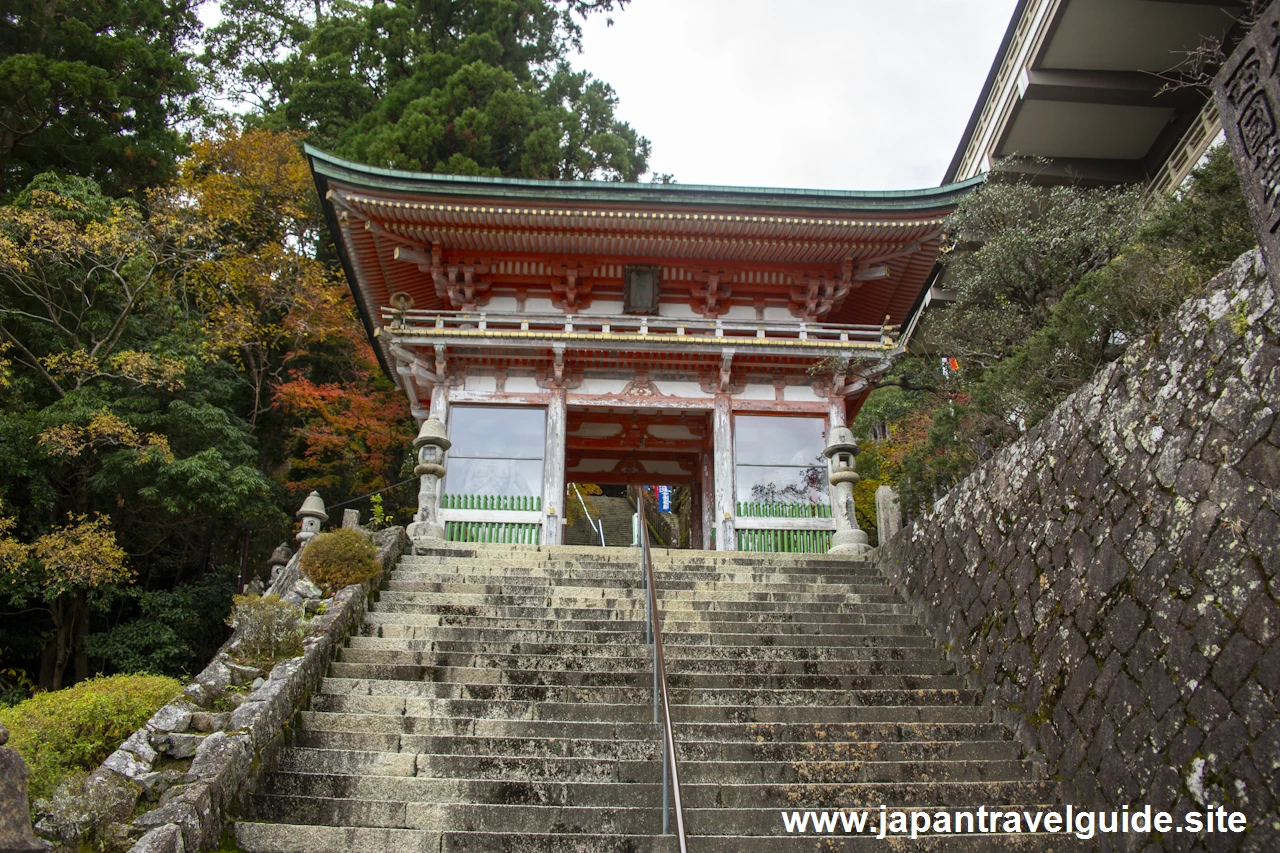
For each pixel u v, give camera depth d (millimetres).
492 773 6914
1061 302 11500
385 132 27672
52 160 22859
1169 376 7168
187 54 35312
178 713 6711
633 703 8172
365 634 9461
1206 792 5828
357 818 6266
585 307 20016
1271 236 5000
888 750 7602
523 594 10680
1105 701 7016
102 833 5367
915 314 27219
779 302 20219
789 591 11562
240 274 24172
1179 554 6598
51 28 22719
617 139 30766
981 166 26594
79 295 19562
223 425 19453
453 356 18062
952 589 10102
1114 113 23812
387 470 26594
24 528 16641
